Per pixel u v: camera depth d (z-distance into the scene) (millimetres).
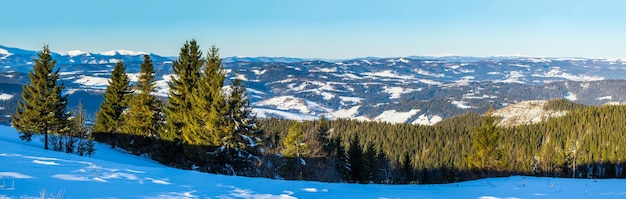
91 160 18000
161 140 39000
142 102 41750
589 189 13797
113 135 47438
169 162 37906
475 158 47344
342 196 11711
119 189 9992
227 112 31359
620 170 106688
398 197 12094
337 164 57312
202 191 10844
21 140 39062
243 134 32281
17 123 37969
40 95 37344
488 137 46562
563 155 69688
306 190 12453
